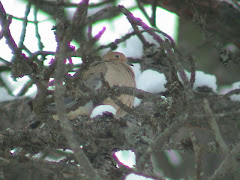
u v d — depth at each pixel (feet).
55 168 31.22
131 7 49.83
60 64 23.54
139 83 41.27
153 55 43.19
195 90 39.27
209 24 43.98
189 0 41.11
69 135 21.76
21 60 28.94
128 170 29.30
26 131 33.04
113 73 40.93
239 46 44.57
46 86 28.99
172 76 30.66
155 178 27.61
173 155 45.37
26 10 32.17
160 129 32.04
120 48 50.55
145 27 27.89
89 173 20.84
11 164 31.37
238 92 26.53
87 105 35.78
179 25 49.19
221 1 43.47
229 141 35.24
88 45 27.50
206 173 39.52
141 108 37.22
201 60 46.50
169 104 31.63
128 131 32.42
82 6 25.46
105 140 32.42
